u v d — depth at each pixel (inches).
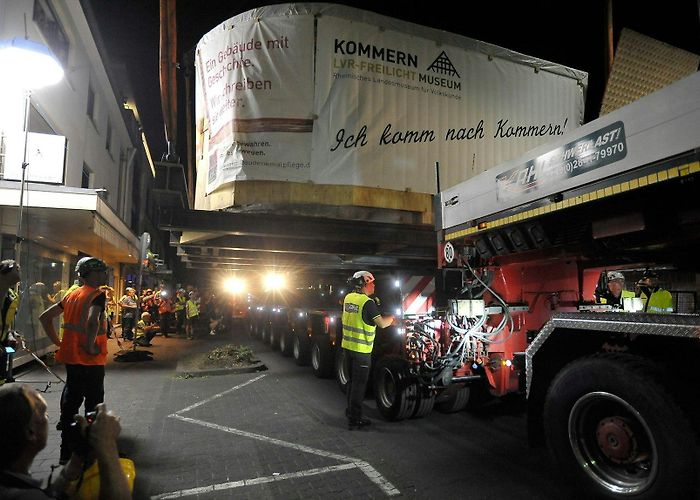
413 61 286.0
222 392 288.0
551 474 157.5
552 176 141.2
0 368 179.8
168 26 287.1
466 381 208.5
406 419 224.8
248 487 147.9
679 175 103.3
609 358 118.5
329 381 325.1
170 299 724.0
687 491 100.0
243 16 269.4
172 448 184.5
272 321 510.0
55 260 418.3
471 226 184.1
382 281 311.3
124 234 546.9
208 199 282.7
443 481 151.9
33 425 57.4
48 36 409.1
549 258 175.3
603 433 121.7
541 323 198.4
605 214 134.6
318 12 267.1
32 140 292.0
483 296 204.4
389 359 229.8
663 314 110.7
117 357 410.6
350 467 164.2
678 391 103.3
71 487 68.8
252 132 262.7
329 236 291.9
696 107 99.2
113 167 705.0
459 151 295.9
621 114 118.0
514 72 319.0
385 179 273.7
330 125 266.1
